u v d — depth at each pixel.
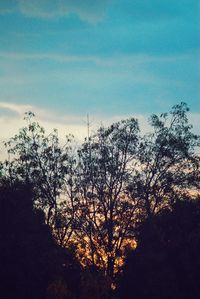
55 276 45.84
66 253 50.94
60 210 57.56
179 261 45.88
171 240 47.19
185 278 45.44
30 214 47.91
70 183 59.12
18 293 44.31
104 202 58.69
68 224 57.19
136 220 57.16
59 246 53.56
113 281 53.00
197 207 50.12
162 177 59.34
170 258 46.31
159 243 47.59
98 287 48.09
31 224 47.50
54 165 59.06
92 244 57.34
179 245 46.44
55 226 56.25
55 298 44.16
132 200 58.81
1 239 44.84
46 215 56.72
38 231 48.41
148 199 58.72
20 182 51.47
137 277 47.66
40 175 58.03
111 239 56.69
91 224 57.91
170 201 56.09
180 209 49.78
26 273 44.81
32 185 53.28
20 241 45.31
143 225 51.75
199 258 45.59
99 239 57.28
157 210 57.69
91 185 59.34
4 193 47.69
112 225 57.53
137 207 58.47
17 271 44.34
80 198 59.16
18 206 47.28
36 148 59.25
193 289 45.09
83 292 47.91
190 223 48.56
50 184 58.28
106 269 55.25
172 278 45.53
